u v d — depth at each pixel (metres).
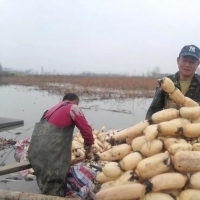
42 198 2.38
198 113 2.75
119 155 2.72
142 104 17.02
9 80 48.00
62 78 40.59
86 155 3.76
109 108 14.70
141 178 2.43
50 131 3.46
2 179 4.48
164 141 2.60
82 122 3.54
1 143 6.82
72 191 3.54
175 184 2.30
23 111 13.53
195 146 2.53
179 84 3.83
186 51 3.62
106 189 2.40
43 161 3.43
